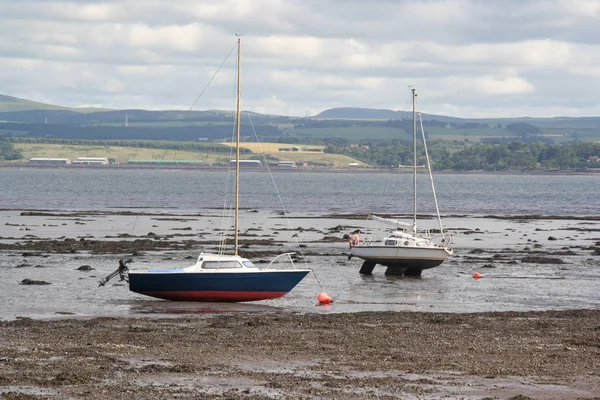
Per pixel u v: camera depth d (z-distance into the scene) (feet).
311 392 91.20
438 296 178.60
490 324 138.00
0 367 99.60
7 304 157.69
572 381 97.60
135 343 117.08
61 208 507.71
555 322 140.67
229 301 166.81
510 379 98.27
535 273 217.77
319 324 136.56
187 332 127.54
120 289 179.52
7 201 575.79
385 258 212.23
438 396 90.53
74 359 105.29
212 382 95.04
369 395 90.38
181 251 258.37
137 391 90.17
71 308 155.63
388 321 140.77
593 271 222.07
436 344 119.14
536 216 474.49
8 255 239.71
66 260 229.86
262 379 96.89
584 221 437.17
